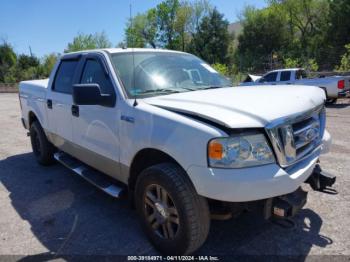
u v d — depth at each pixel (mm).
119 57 3820
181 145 2674
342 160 5586
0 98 24766
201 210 2729
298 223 3566
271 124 2568
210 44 49344
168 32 49719
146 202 3145
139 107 3137
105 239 3402
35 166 6012
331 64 29594
